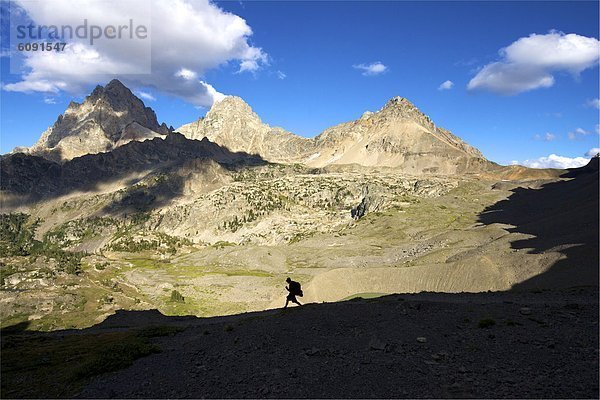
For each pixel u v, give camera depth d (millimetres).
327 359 22938
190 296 176625
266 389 19328
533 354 21328
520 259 113625
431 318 29078
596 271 88625
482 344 23453
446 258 165000
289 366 22297
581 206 187375
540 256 109500
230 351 26656
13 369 31203
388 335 25922
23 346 48531
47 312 136125
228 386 20328
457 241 199875
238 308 155875
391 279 118688
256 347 26500
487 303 33281
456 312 30297
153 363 26359
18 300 139875
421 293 50469
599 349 21250
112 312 141000
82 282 168000
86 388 22781
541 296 38688
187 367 24422
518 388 17359
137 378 23391
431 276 116000
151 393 20578
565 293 40406
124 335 52344
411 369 20438
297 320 31172
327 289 115250
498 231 195625
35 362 33562
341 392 18328
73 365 31047
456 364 20766
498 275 107812
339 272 121812
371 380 19422
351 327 28578
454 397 16953
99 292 159625
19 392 23703
